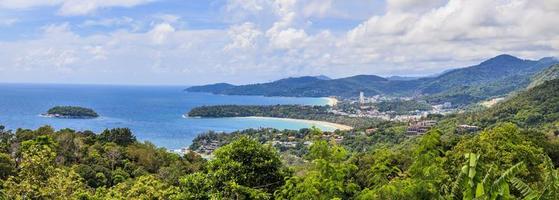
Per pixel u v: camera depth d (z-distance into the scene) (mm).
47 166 20578
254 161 19578
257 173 19547
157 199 24641
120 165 55344
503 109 108938
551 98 103938
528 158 23516
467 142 28578
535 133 44625
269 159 20109
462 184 8414
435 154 9484
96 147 58969
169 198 23109
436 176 9344
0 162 32531
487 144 25547
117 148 59781
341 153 11344
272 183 19531
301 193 11367
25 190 18578
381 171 10766
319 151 11344
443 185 9336
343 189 10961
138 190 25234
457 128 100938
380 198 9688
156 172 56062
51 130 58812
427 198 9117
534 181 22031
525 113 99875
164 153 65312
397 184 9469
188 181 19375
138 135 155625
